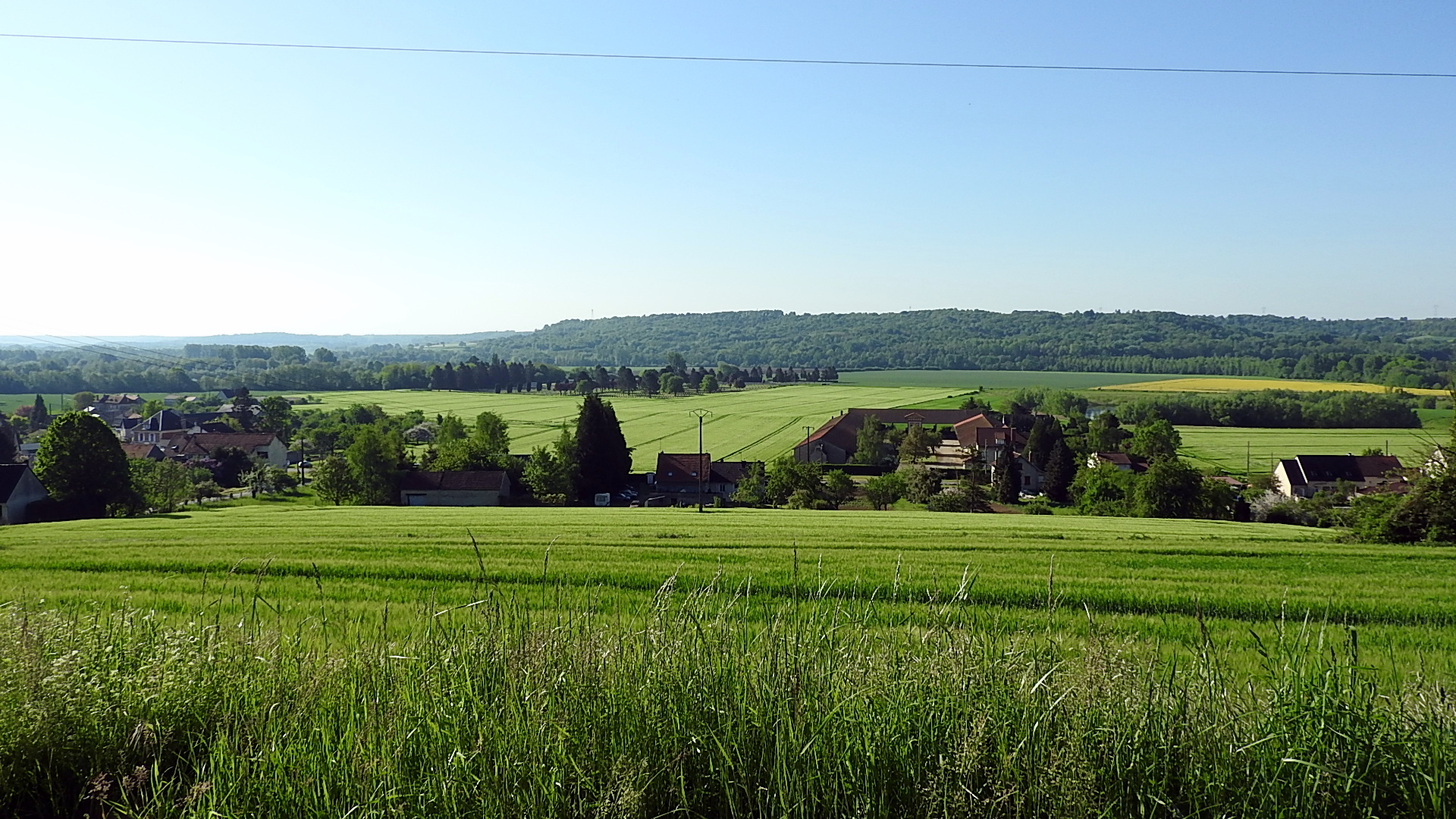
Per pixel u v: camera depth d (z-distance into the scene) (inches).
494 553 935.7
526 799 172.4
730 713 191.5
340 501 2498.8
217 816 169.5
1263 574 822.5
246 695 228.7
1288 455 3444.9
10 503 1859.0
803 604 286.7
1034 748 179.3
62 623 260.4
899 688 197.2
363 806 173.5
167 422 4323.3
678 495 2829.7
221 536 1185.4
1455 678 290.4
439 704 200.5
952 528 1411.2
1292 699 191.5
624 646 218.1
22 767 205.0
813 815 171.2
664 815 172.4
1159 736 185.2
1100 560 925.2
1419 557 992.2
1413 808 168.9
